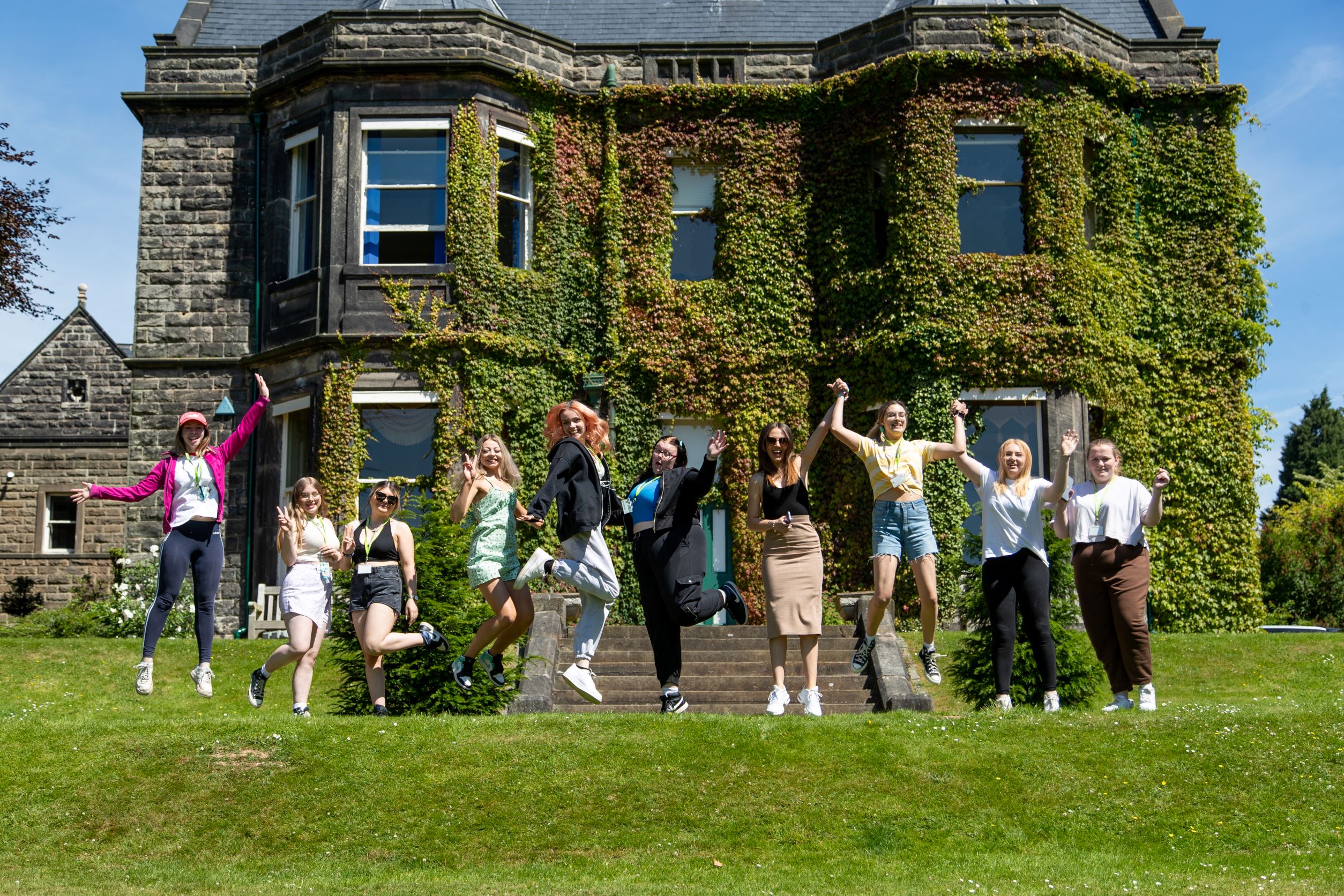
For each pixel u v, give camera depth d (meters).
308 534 9.76
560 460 8.27
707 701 12.98
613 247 18.62
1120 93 18.80
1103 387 17.45
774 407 18.19
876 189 18.52
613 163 18.84
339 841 6.98
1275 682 14.09
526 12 20.80
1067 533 9.09
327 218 17.61
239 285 18.69
